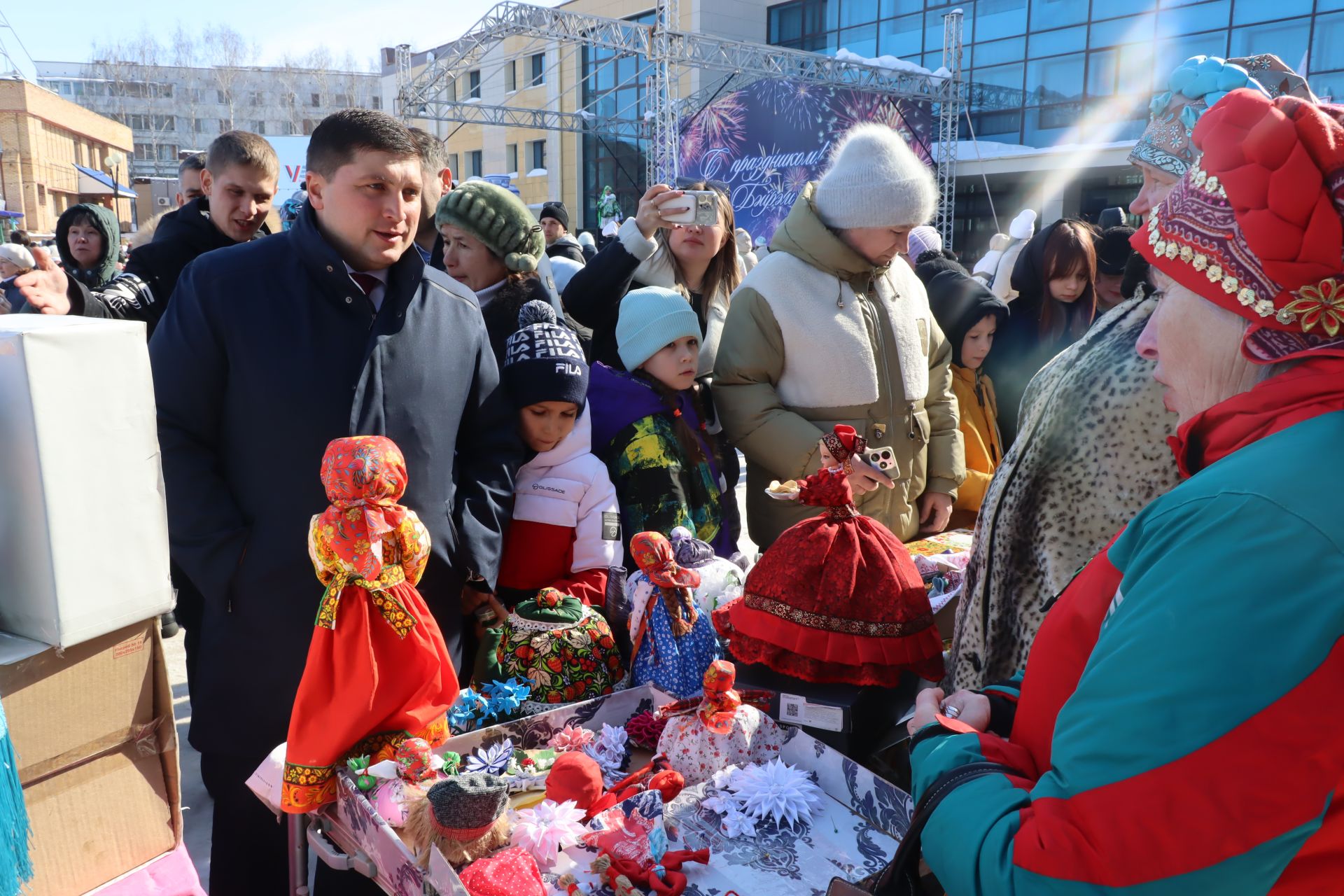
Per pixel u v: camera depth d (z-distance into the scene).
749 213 16.36
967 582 1.80
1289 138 0.74
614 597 2.27
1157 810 0.68
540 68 24.48
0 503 1.34
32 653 1.32
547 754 1.73
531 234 2.72
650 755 1.85
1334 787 0.67
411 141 1.95
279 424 1.90
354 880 1.74
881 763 1.88
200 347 1.89
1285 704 0.65
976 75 18.64
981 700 1.11
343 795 1.52
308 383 1.90
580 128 19.48
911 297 3.01
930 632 1.95
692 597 2.08
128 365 1.39
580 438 2.46
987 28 18.31
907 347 2.88
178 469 1.88
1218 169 0.81
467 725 1.89
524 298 2.60
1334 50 14.48
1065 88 17.45
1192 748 0.67
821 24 20.94
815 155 15.31
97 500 1.36
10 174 32.38
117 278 3.09
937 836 0.89
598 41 14.13
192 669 2.50
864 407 2.80
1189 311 0.86
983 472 3.32
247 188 3.19
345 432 1.91
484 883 1.29
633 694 1.92
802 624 1.87
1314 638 0.65
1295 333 0.77
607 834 1.45
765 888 1.40
